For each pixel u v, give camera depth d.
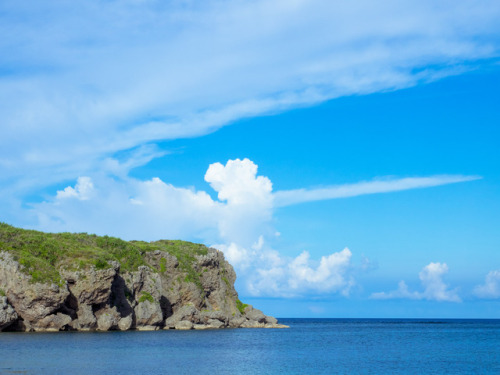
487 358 81.75
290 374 58.72
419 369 66.44
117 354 67.56
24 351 64.75
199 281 149.75
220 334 123.88
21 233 105.50
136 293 120.81
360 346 105.19
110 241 125.50
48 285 92.06
